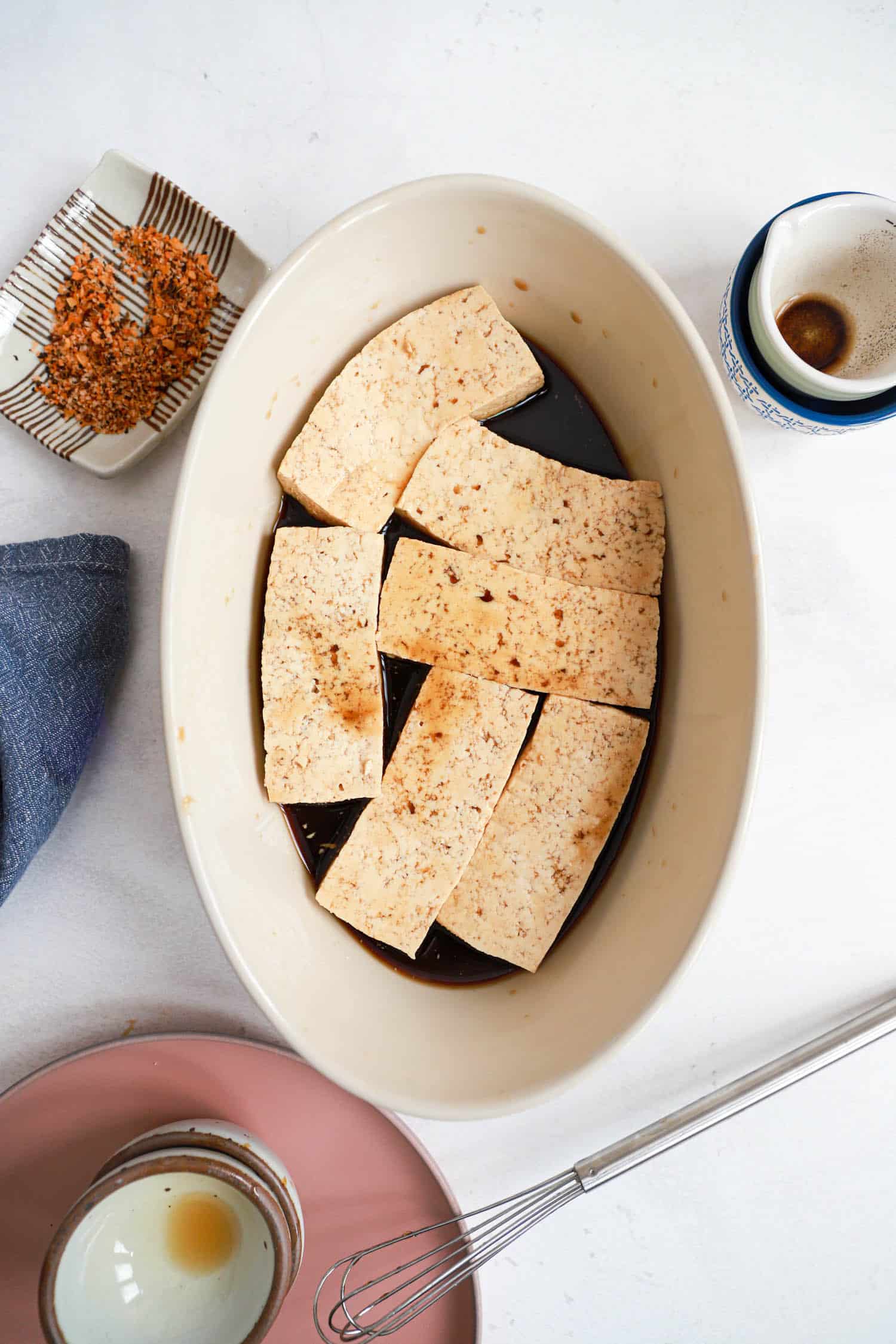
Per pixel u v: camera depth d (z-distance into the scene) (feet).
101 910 1.70
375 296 1.50
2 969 1.71
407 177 1.67
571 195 1.67
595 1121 1.74
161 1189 1.61
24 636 1.59
